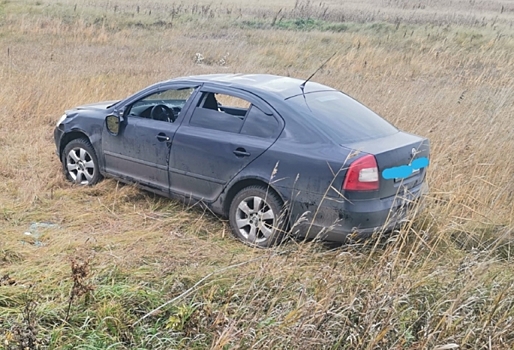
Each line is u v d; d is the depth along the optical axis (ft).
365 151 13.53
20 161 21.42
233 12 81.10
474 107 27.35
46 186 18.63
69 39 56.49
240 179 14.90
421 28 65.10
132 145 17.38
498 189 18.12
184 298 11.39
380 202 13.60
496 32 61.16
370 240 13.79
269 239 14.48
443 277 12.23
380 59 48.39
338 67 46.01
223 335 9.61
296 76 40.57
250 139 14.93
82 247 13.87
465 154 20.93
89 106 19.95
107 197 17.60
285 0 112.57
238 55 50.98
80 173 19.27
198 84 16.55
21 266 12.67
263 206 14.67
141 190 17.97
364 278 11.78
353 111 15.87
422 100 29.27
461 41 56.18
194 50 52.65
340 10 86.02
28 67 41.37
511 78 38.29
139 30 63.46
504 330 10.25
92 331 10.25
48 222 15.90
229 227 15.87
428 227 14.65
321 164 13.61
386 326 9.96
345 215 13.37
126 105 17.71
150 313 10.59
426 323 10.53
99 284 11.89
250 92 15.49
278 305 11.21
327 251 13.79
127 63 45.62
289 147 14.23
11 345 9.41
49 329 10.25
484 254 13.85
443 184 17.94
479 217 16.60
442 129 23.57
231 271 12.79
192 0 100.83
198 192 16.08
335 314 10.14
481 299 11.32
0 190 18.13
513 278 12.62
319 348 9.77
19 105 28.63
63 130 19.48
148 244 14.29
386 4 105.29
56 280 11.93
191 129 16.05
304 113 14.64
